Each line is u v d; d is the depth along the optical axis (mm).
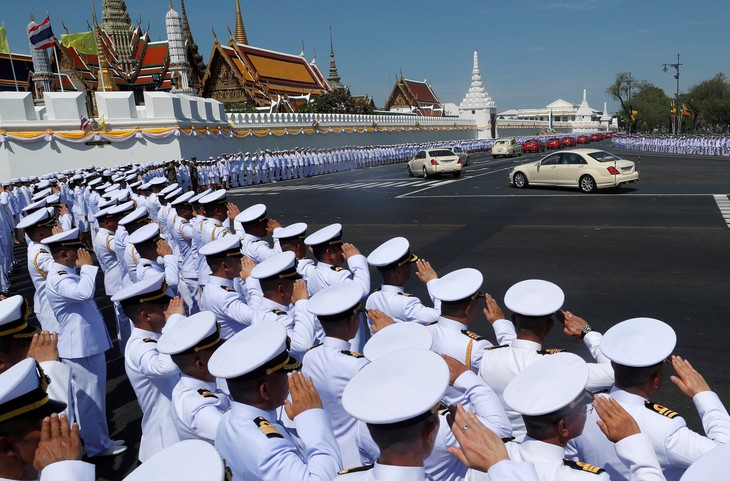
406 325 3053
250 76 62000
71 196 16703
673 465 2596
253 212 7203
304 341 3988
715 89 96562
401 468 2029
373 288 9625
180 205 9148
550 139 63156
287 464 2336
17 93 29250
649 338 2723
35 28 32188
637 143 57531
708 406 2883
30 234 6426
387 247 4629
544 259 10734
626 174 20219
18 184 17234
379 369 2174
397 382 2080
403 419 1940
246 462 2422
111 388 6324
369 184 28562
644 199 17938
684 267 9609
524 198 19875
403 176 33094
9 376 2320
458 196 21453
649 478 2268
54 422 2221
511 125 92188
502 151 49875
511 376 3225
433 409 2049
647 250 10992
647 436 2457
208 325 3123
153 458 1771
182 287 8320
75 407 4320
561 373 2355
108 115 31281
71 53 53438
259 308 4457
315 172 38906
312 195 24250
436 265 10758
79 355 4820
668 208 15875
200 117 35781
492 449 1962
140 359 3652
